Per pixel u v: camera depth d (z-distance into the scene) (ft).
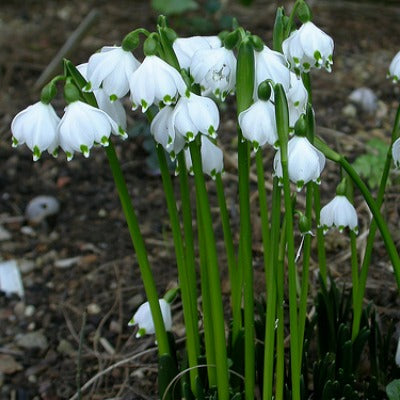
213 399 1.80
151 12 4.54
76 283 2.60
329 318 1.96
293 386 1.69
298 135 1.53
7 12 4.66
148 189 3.07
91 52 4.02
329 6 4.48
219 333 1.72
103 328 2.42
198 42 1.63
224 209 1.78
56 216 2.93
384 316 2.23
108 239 2.80
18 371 2.32
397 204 2.68
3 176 3.18
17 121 1.55
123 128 1.63
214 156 1.72
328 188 2.89
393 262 1.69
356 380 2.01
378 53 3.95
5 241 2.82
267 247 1.78
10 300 2.55
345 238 2.56
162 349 1.82
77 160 3.27
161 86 1.50
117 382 2.24
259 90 1.50
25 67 3.97
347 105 3.44
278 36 1.65
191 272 1.80
